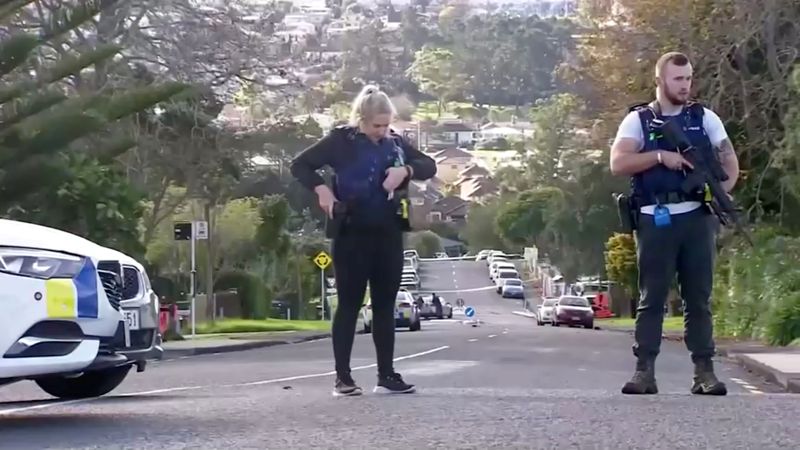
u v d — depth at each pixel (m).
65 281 7.77
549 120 84.69
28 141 20.61
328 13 130.12
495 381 13.15
